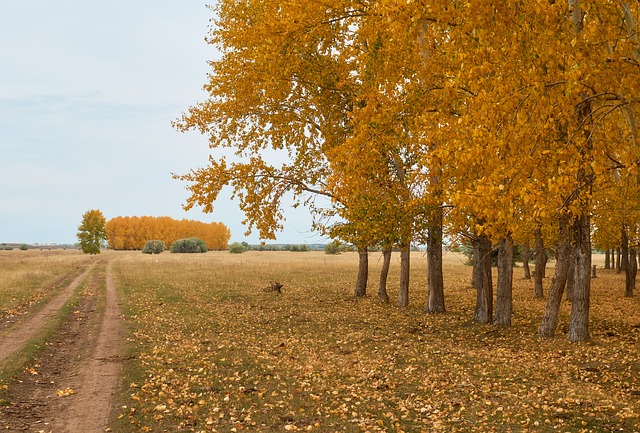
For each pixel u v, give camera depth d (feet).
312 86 60.18
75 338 48.39
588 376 34.63
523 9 19.95
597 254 342.64
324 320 61.31
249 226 69.72
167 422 24.63
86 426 24.11
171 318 61.31
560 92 21.71
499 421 25.48
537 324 55.98
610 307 69.46
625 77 20.80
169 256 273.75
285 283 109.50
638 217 50.55
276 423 24.80
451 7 21.62
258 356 40.70
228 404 27.66
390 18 22.97
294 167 70.59
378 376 35.24
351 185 44.16
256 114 67.51
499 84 21.20
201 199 68.03
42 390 30.58
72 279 117.29
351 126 62.23
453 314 63.67
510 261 55.16
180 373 34.32
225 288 97.91
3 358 38.01
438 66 34.58
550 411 27.04
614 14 20.65
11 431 23.08
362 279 85.61
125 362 37.58
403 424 25.20
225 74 65.31
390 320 60.85
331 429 24.12
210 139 71.00
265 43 41.37
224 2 69.77
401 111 37.29
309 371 36.11
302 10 37.60
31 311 64.59
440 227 60.34
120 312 66.08
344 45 44.83
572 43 19.38
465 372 36.11
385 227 50.06
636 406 27.45
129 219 502.79
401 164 57.06
